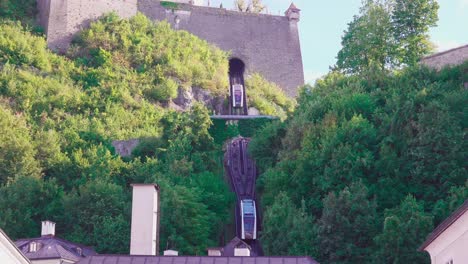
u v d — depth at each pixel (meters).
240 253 74.00
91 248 114.31
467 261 47.84
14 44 174.25
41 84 165.50
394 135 125.56
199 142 153.75
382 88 148.38
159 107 176.12
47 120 154.75
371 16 174.12
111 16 191.75
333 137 125.69
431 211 112.56
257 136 157.38
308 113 141.00
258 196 148.12
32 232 122.31
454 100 130.00
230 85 197.38
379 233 107.94
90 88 172.50
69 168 139.12
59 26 186.75
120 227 119.44
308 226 112.56
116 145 154.38
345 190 111.81
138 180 138.38
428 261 99.44
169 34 195.75
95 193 125.75
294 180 126.62
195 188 132.88
